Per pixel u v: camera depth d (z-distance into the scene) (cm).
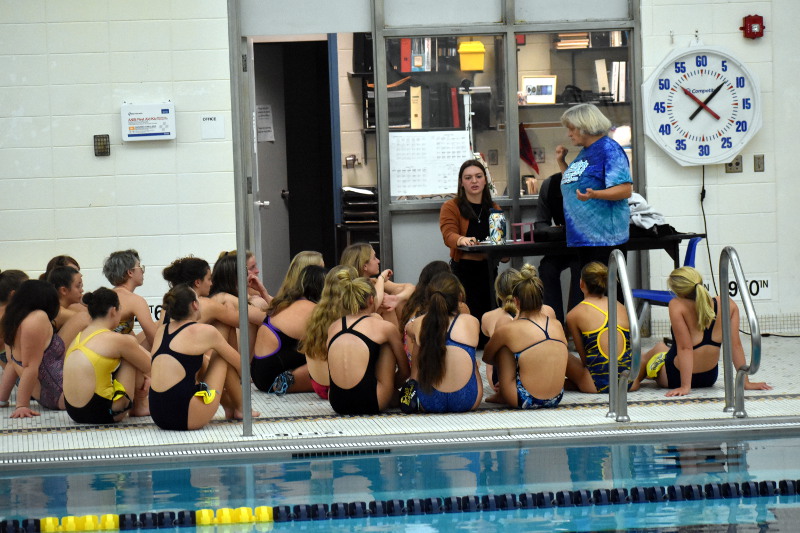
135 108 1892
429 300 1363
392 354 1381
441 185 2005
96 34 1888
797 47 1992
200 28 1906
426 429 1249
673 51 1966
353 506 970
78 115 1895
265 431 1259
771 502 990
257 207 2003
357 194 2194
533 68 2002
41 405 1495
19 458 1144
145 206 1916
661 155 2000
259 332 1578
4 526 927
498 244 1797
